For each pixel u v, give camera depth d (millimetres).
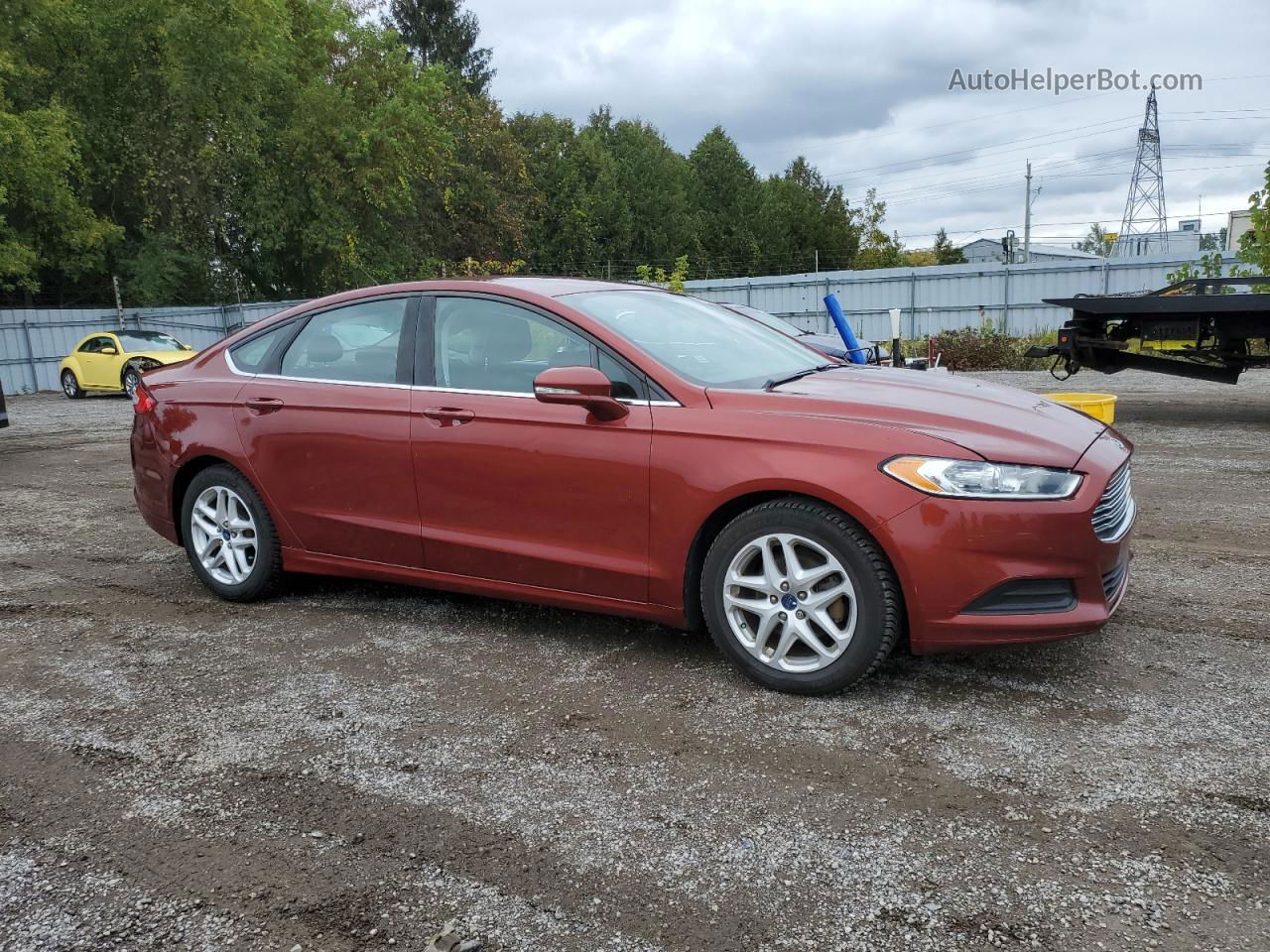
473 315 3932
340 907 2180
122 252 29391
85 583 5004
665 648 3789
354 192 33938
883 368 4184
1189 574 4652
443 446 3840
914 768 2746
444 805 2617
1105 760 2758
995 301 25125
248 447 4375
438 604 4457
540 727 3094
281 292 35656
